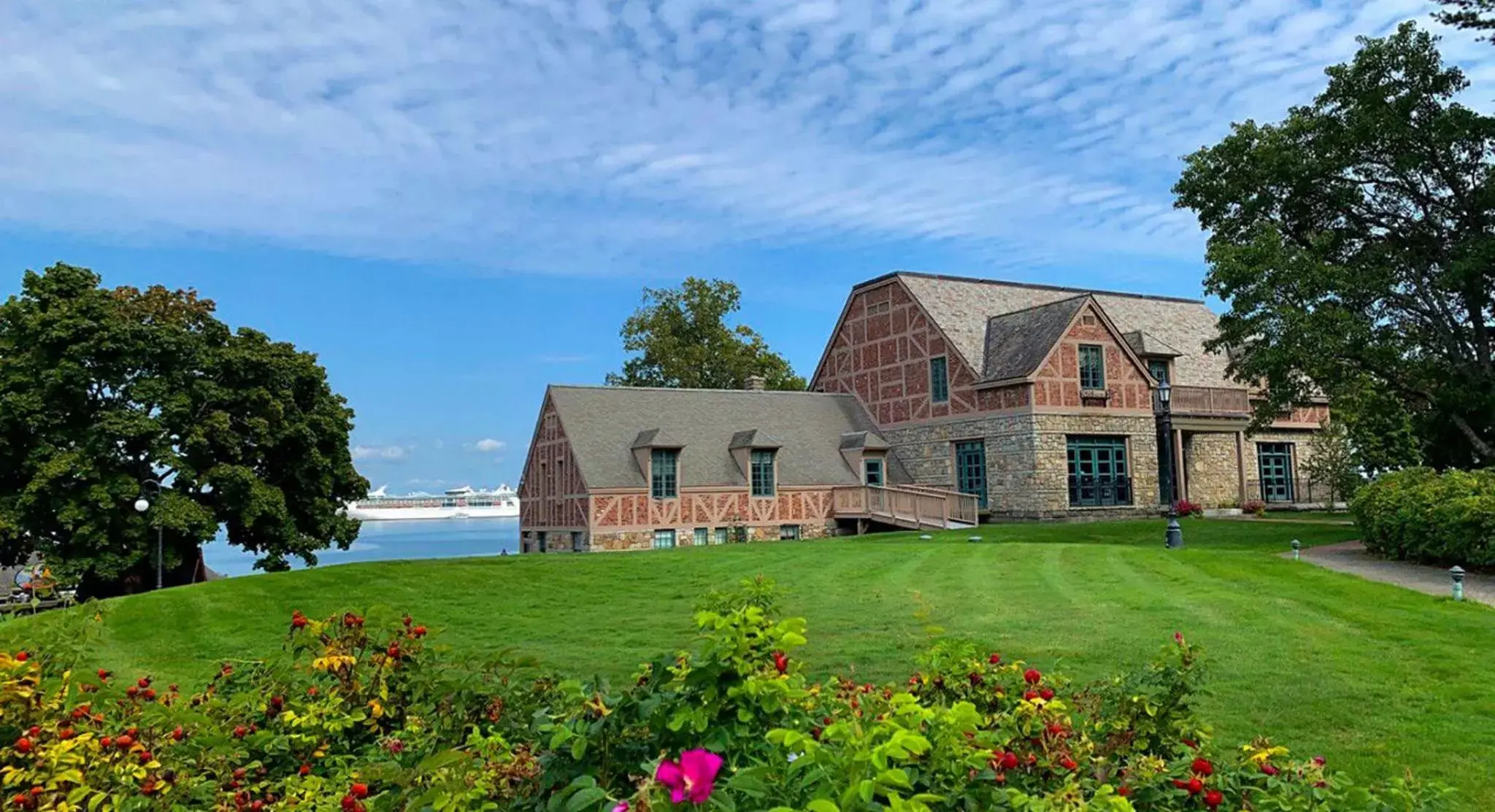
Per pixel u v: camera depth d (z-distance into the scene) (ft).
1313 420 131.75
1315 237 81.66
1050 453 105.60
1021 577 54.44
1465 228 78.48
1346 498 118.62
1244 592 47.06
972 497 105.19
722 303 188.55
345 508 112.78
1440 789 14.55
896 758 9.12
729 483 117.19
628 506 111.34
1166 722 15.88
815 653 35.09
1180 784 13.52
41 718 14.30
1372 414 93.91
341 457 107.96
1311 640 36.06
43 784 12.32
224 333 99.76
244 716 16.42
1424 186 80.84
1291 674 31.04
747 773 9.64
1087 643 35.91
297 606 48.98
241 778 14.16
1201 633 37.60
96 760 12.60
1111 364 110.93
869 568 60.64
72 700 15.16
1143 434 112.27
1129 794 13.25
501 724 15.25
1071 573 55.26
